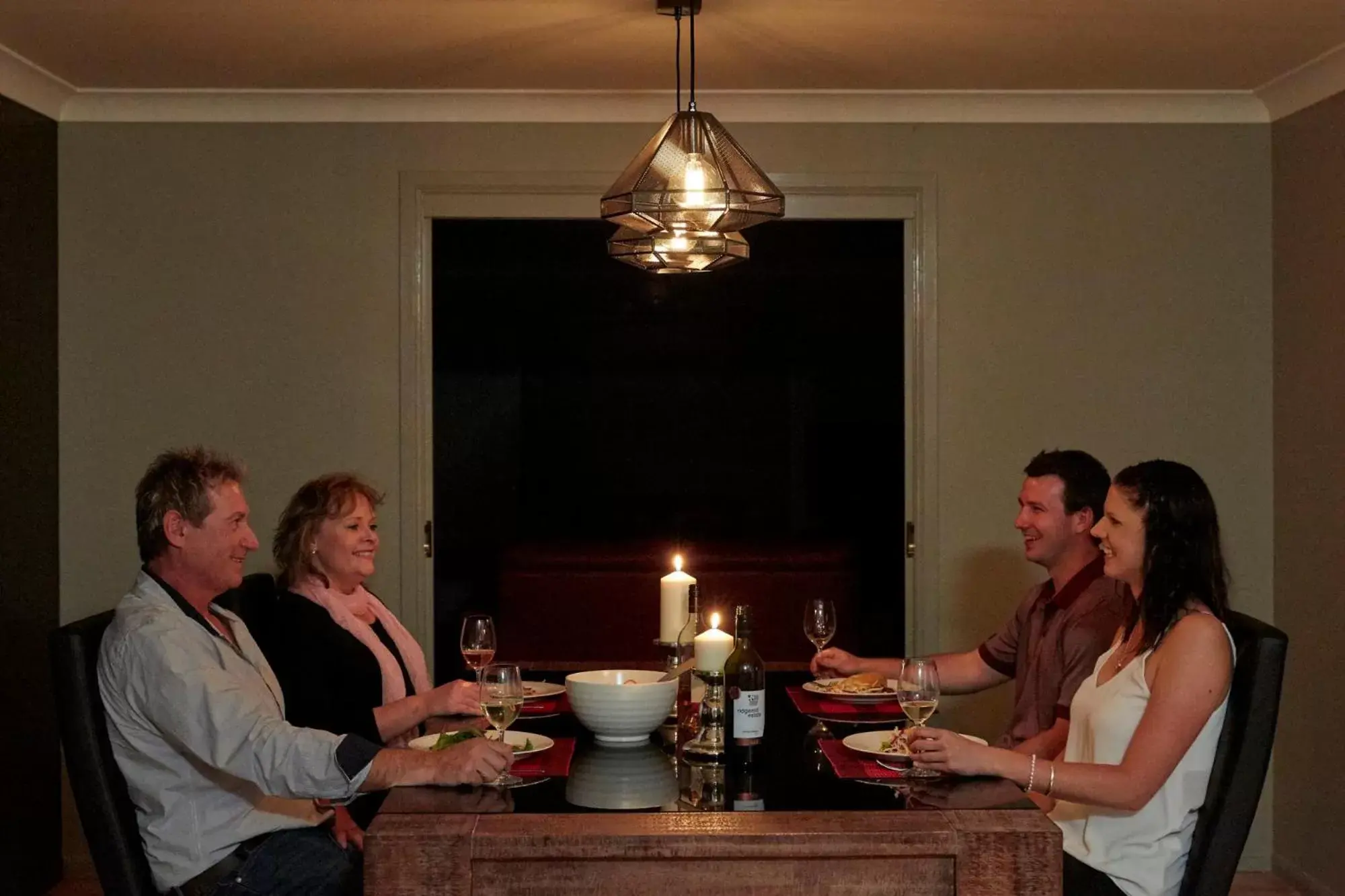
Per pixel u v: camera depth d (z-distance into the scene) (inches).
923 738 80.8
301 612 106.3
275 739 80.0
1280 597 152.9
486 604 174.2
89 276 151.6
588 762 86.3
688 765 85.4
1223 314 154.7
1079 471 104.6
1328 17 122.3
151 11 119.8
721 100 151.8
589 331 171.9
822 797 77.6
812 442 173.5
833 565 172.6
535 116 152.5
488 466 170.6
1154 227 154.4
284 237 152.3
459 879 70.9
